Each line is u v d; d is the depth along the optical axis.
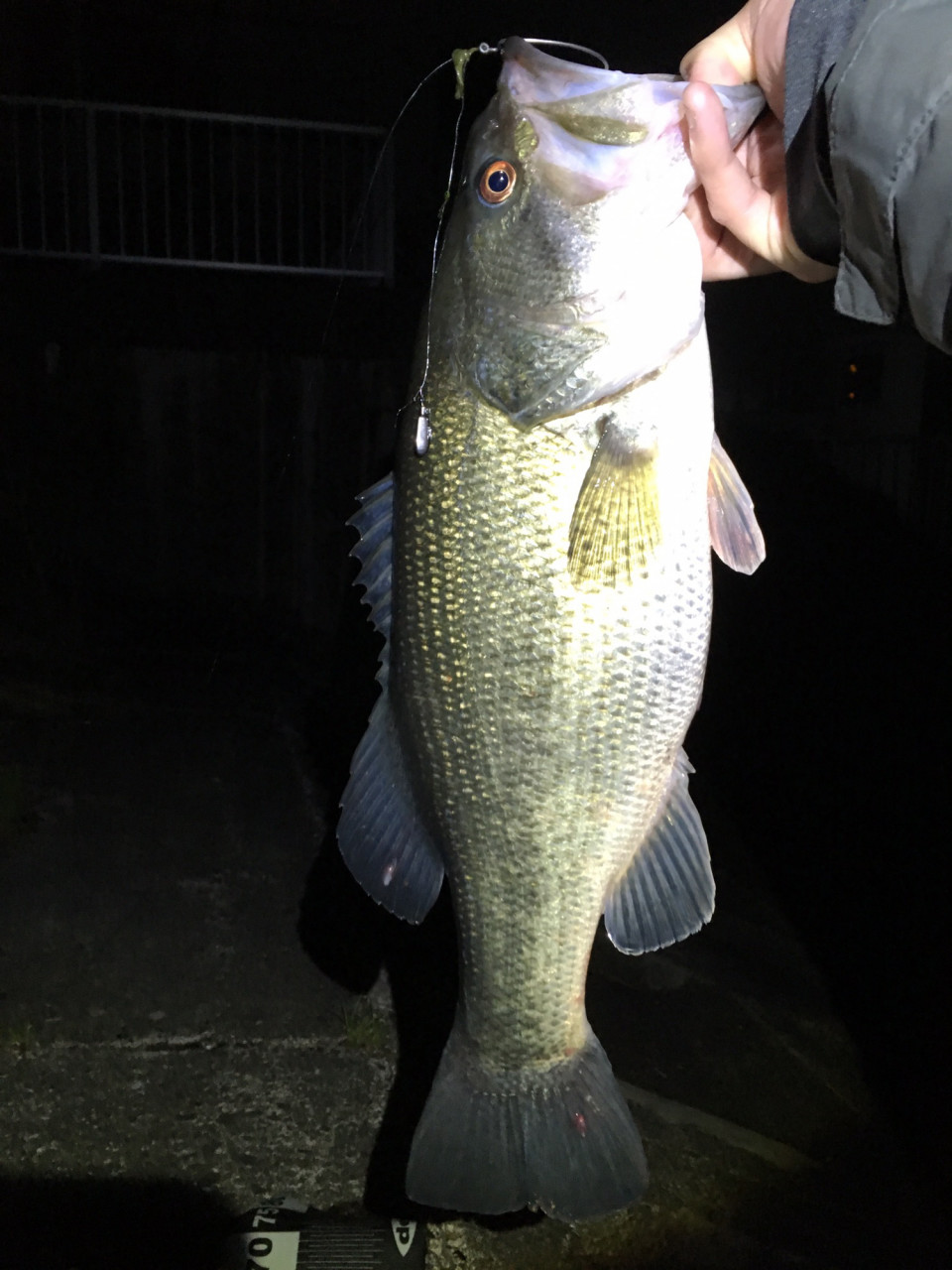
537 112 0.43
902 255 0.35
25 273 2.04
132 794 1.11
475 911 0.48
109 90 2.33
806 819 1.27
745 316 2.54
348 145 2.36
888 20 0.34
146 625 1.86
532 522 0.44
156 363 2.04
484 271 0.44
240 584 2.09
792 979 0.92
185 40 2.32
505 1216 0.62
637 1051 0.79
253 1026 0.74
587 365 0.43
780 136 0.45
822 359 2.58
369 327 2.12
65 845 0.98
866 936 1.01
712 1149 0.69
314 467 2.02
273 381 2.04
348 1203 0.61
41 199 2.13
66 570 1.95
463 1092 0.49
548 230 0.43
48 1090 0.67
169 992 0.77
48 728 1.28
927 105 0.33
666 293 0.43
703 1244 0.62
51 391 2.00
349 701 1.49
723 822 1.26
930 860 1.18
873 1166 0.70
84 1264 0.56
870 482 2.35
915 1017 0.88
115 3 2.27
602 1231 0.62
